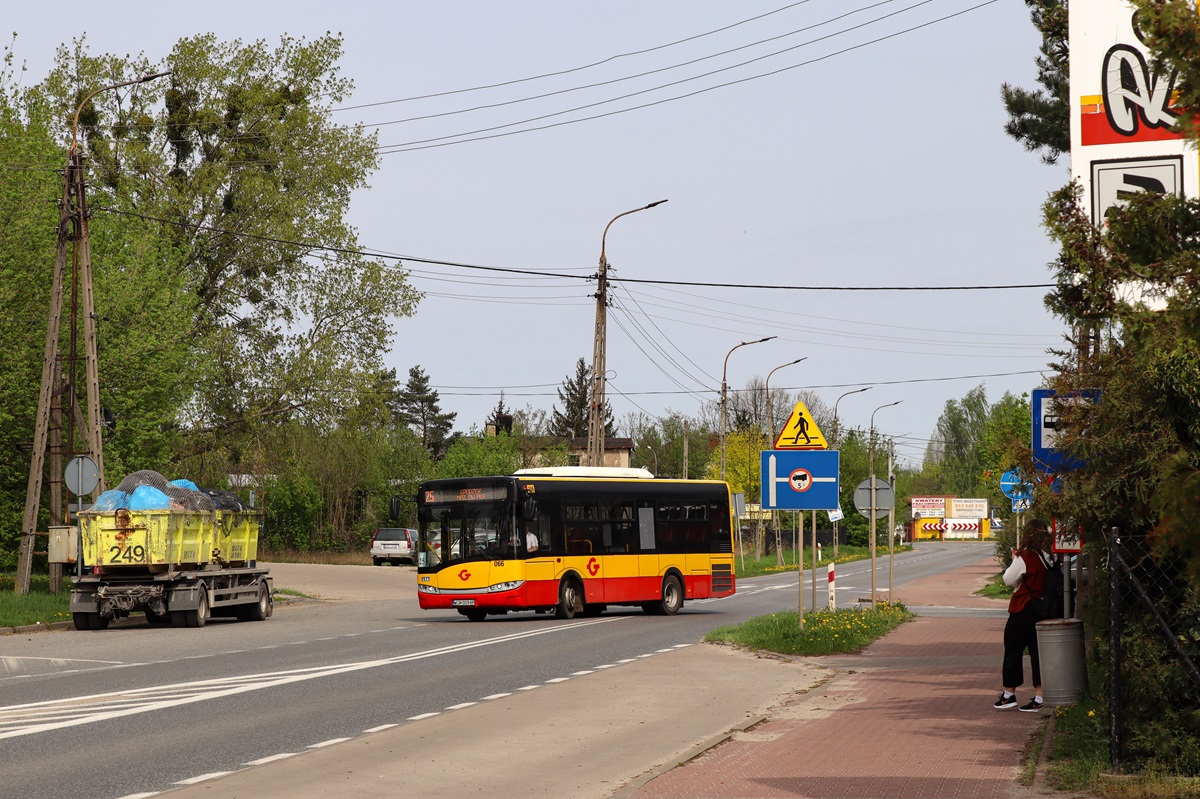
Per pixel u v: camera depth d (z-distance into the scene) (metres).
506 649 21.86
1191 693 9.37
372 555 74.06
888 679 16.31
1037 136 24.89
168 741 11.76
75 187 30.95
